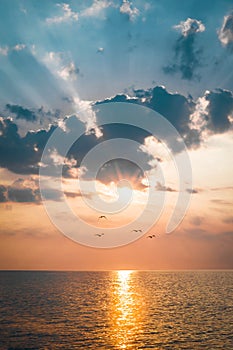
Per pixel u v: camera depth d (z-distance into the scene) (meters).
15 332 58.25
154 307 90.62
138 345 50.84
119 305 93.69
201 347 49.97
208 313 81.06
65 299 106.00
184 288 151.88
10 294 119.56
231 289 146.88
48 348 48.97
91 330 60.28
